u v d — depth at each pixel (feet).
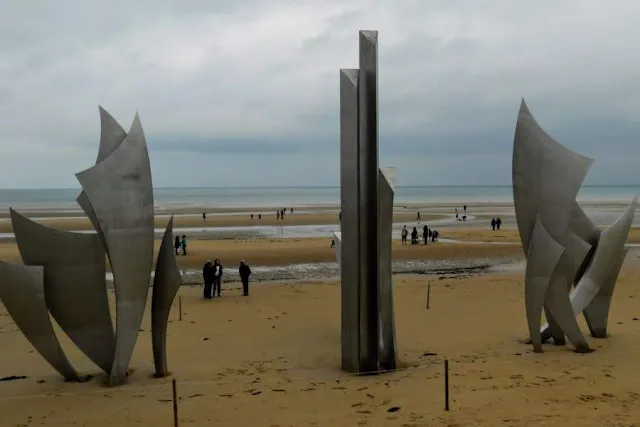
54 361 35.55
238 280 75.72
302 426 26.81
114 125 36.40
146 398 32.22
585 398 29.04
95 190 33.96
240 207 294.05
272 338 46.01
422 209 265.54
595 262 42.22
